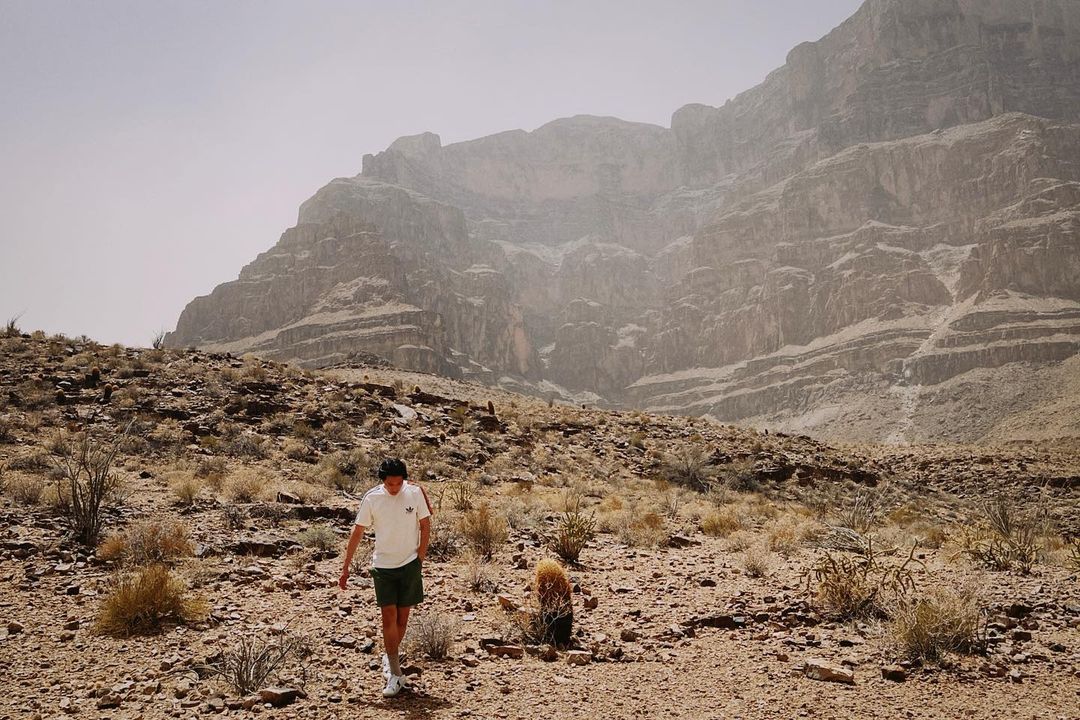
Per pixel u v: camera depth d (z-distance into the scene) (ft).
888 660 24.00
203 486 53.88
